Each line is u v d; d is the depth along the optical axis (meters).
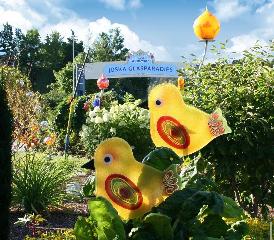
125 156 3.19
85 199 8.66
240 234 3.50
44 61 57.16
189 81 6.98
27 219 6.54
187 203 3.23
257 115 6.28
